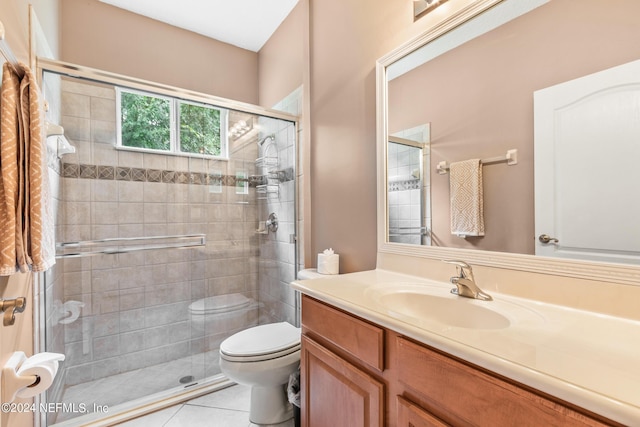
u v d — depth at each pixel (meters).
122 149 1.98
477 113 1.07
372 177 1.50
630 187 0.74
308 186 2.00
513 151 0.97
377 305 0.88
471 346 0.60
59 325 1.70
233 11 2.22
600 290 0.78
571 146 0.84
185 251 2.22
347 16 1.66
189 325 2.22
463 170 1.11
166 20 2.31
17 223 0.75
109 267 1.95
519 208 0.95
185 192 2.21
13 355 0.88
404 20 1.33
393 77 1.37
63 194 1.78
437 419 0.65
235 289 2.41
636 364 0.52
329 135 1.80
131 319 2.02
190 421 1.56
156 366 2.08
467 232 1.09
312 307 1.10
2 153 0.73
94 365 1.88
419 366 0.70
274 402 1.56
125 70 2.17
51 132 1.14
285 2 2.13
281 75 2.36
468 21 1.09
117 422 1.54
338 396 0.96
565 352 0.57
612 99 0.77
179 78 2.39
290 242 2.16
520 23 0.95
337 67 1.73
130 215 2.02
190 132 2.21
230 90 2.62
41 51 1.46
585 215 0.81
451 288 1.07
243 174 2.43
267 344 1.54
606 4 0.78
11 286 0.91
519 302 0.90
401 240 1.34
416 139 1.28
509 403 0.53
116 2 2.11
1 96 0.74
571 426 0.46
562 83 0.86
